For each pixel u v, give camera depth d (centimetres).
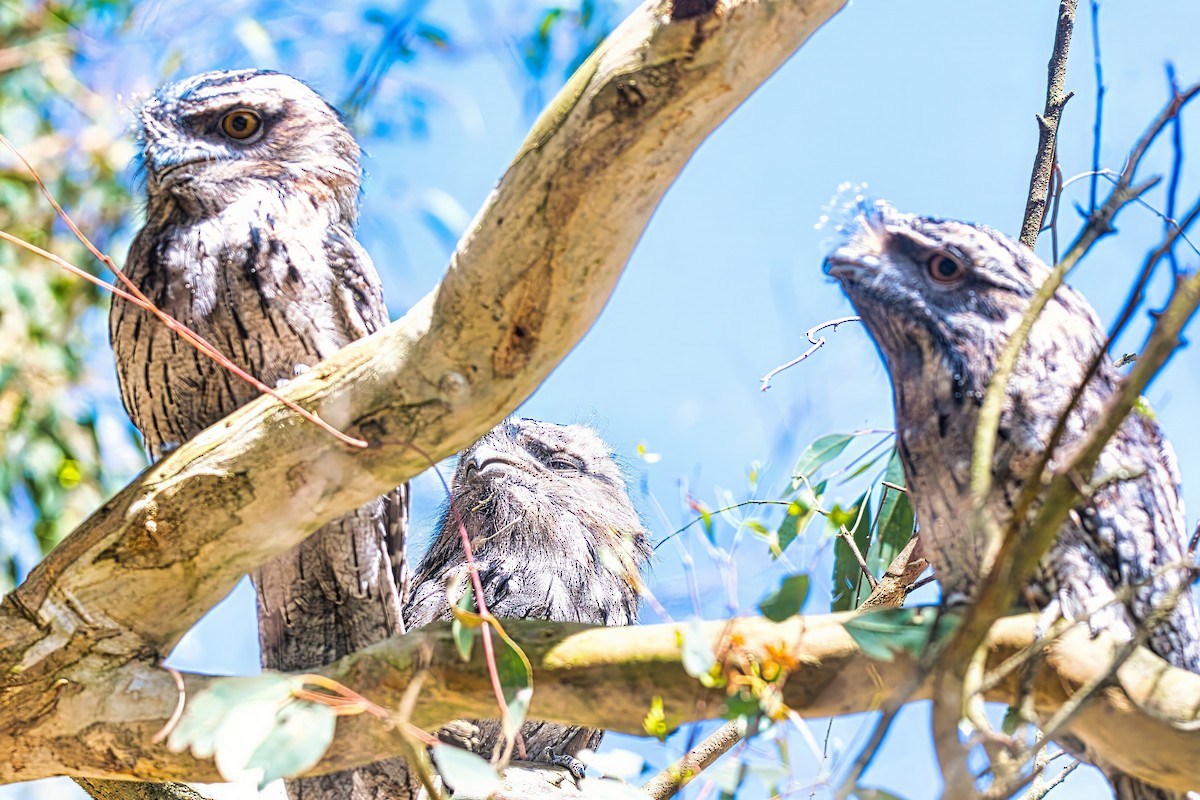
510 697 639
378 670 663
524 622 666
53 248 1334
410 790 859
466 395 639
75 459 1344
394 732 657
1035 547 516
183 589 686
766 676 603
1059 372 687
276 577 872
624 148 580
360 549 855
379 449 654
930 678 595
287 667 894
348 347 665
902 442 718
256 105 920
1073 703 527
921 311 711
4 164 1313
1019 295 706
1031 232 873
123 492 686
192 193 884
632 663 634
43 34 1346
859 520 898
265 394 682
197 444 675
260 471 661
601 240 599
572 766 1038
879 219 750
